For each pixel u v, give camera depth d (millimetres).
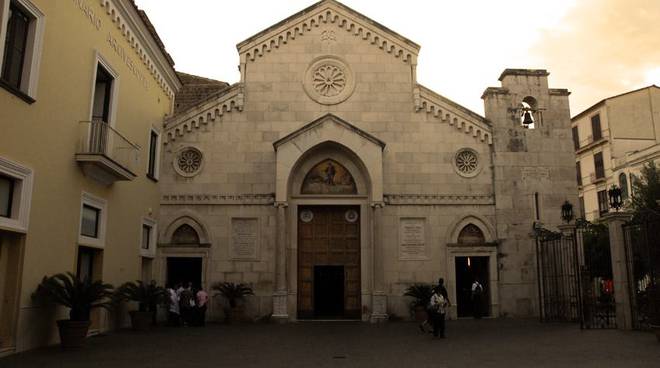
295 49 26094
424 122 25672
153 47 22828
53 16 14836
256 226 24578
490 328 20156
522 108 25906
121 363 12383
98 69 18312
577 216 24938
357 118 25641
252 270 24141
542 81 26297
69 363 12258
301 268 24828
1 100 12500
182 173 24875
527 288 24375
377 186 24109
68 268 15805
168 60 24703
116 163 17438
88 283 14953
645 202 31500
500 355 13508
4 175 12898
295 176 24906
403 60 26172
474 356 13406
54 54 14914
